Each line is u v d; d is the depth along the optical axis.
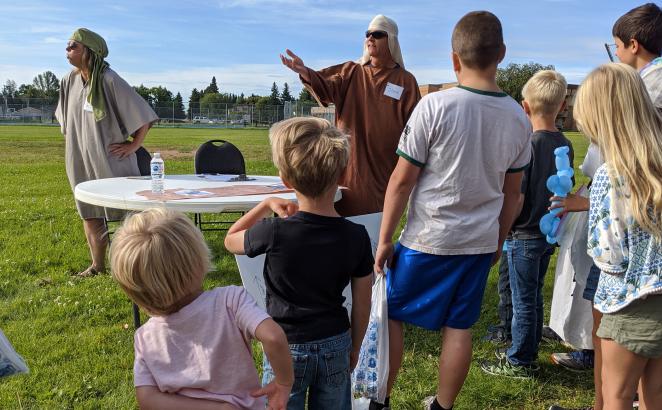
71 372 2.86
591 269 2.40
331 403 1.80
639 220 1.66
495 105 2.10
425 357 3.17
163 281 1.38
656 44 2.38
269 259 1.72
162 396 1.49
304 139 1.69
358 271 1.79
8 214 6.56
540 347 3.35
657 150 1.67
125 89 4.16
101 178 4.25
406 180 2.16
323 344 1.72
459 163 2.09
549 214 2.46
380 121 3.40
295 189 1.75
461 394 2.77
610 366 1.85
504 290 3.35
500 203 2.24
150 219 1.47
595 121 1.78
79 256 4.97
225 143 5.08
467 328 2.27
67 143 4.34
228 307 1.48
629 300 1.71
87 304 3.77
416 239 2.21
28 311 3.69
